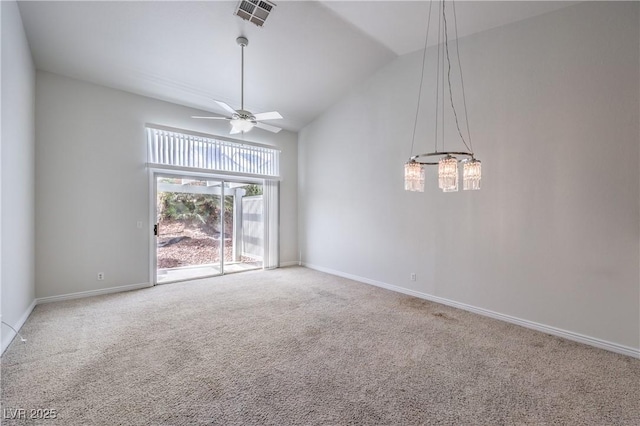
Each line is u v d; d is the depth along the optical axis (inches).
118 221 175.3
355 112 204.4
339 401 77.7
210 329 122.3
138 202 182.4
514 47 130.3
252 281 202.8
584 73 112.2
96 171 167.9
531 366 96.0
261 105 213.6
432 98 159.9
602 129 108.7
